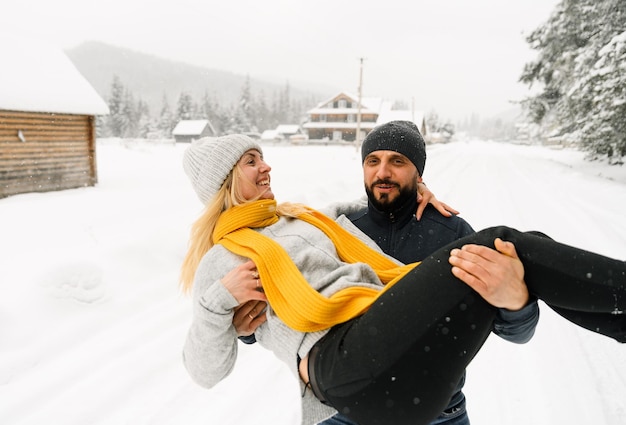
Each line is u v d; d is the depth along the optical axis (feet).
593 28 66.69
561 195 38.55
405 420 3.66
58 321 12.53
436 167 63.72
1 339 11.43
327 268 4.78
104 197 33.76
